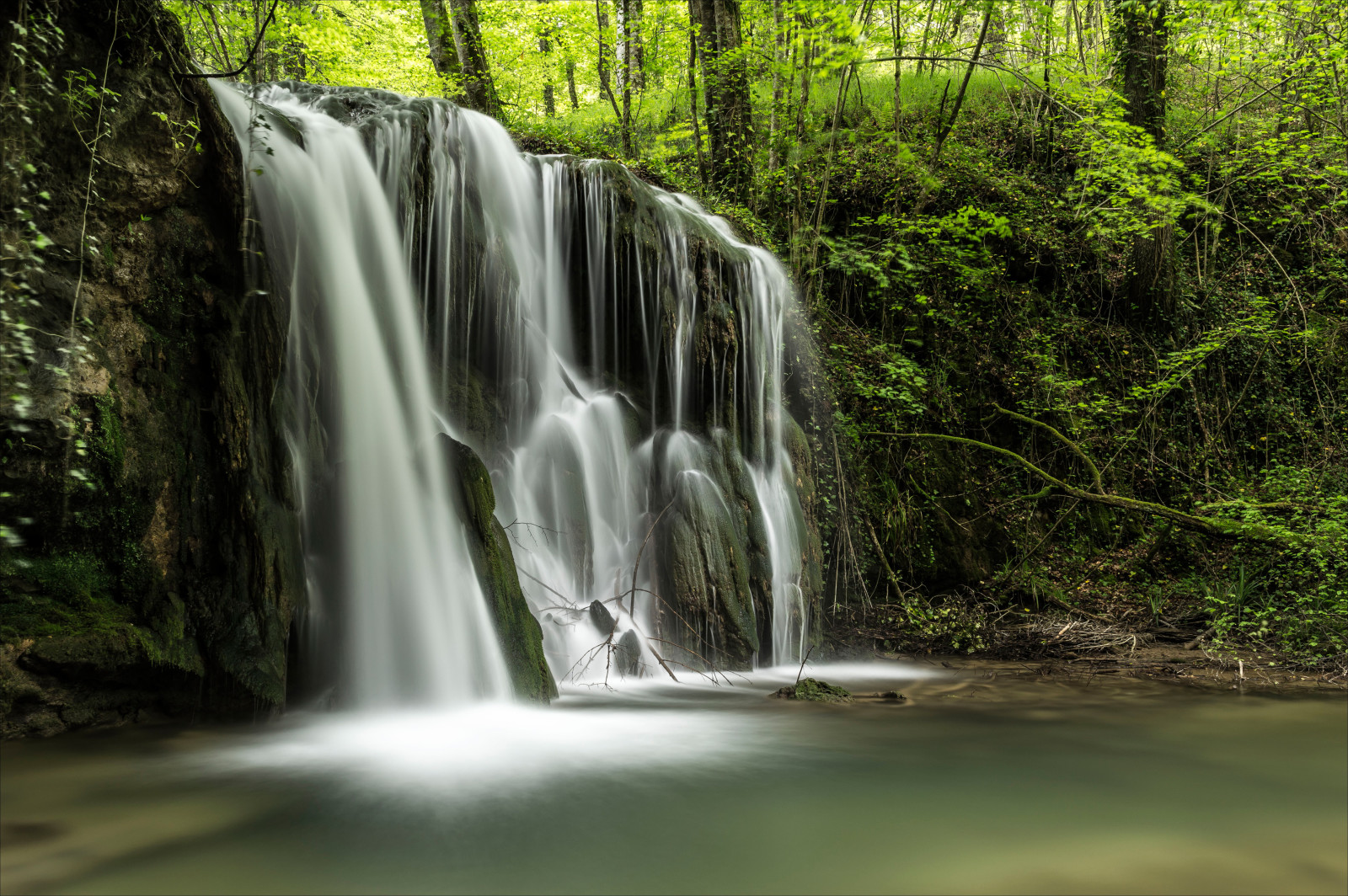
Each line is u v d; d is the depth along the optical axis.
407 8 14.91
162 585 5.21
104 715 4.99
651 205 9.03
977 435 13.27
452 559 6.30
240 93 6.64
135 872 3.21
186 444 5.43
